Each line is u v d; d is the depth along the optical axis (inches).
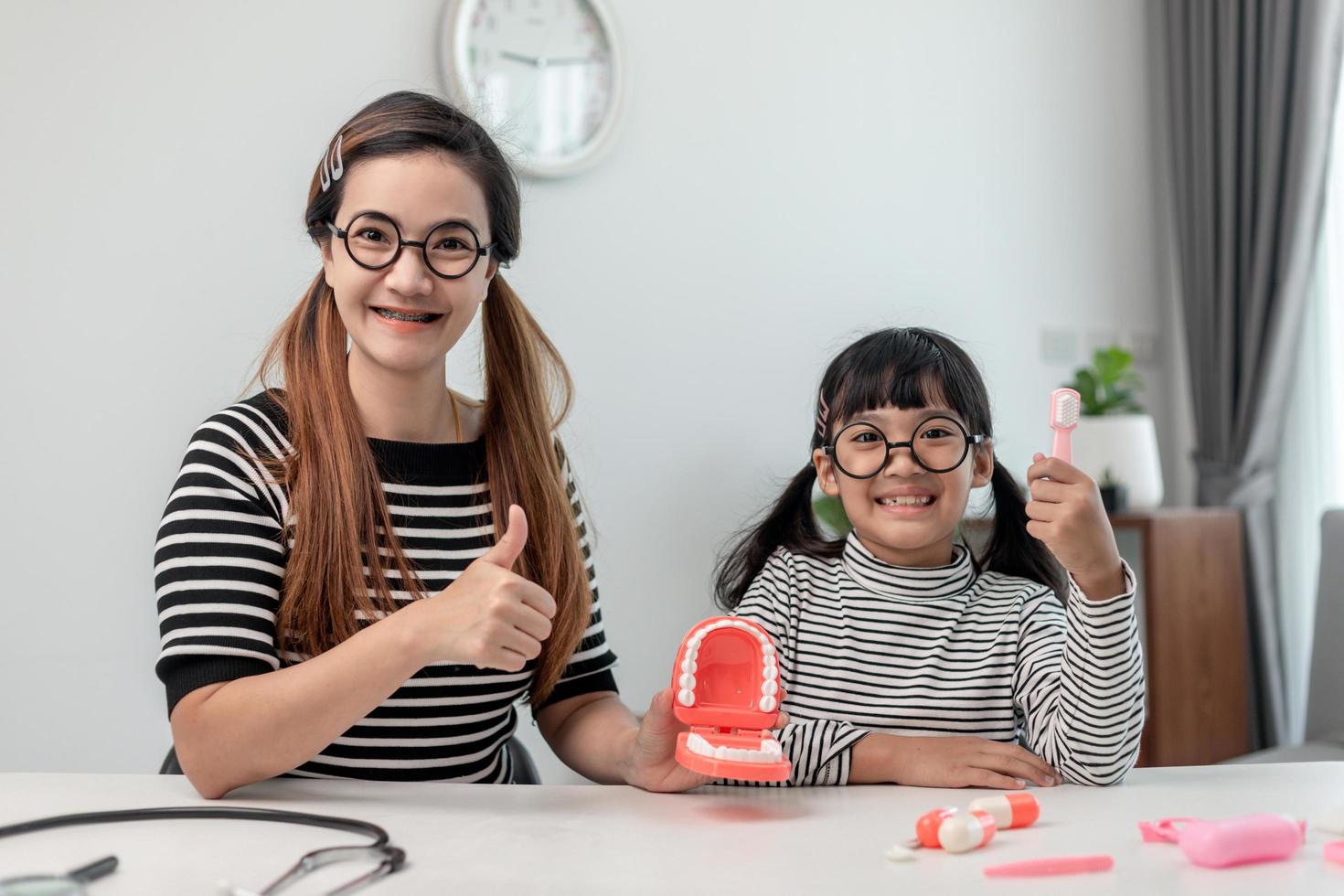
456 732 41.2
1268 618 109.7
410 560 40.6
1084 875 25.7
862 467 45.6
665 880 25.4
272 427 40.3
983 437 47.3
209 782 33.4
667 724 34.3
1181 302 119.7
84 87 77.9
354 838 28.6
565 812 32.1
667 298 96.7
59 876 22.2
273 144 83.1
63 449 77.6
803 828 30.2
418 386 41.5
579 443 92.8
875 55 106.6
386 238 37.5
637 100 95.7
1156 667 99.5
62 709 77.3
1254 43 110.7
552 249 92.0
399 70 87.1
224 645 35.6
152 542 80.0
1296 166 107.0
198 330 81.2
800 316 102.5
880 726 43.8
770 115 101.4
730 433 99.2
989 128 112.7
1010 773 36.4
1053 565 49.9
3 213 76.1
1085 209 118.7
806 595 47.6
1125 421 104.3
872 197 106.2
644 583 95.3
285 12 83.4
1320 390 110.2
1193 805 32.7
